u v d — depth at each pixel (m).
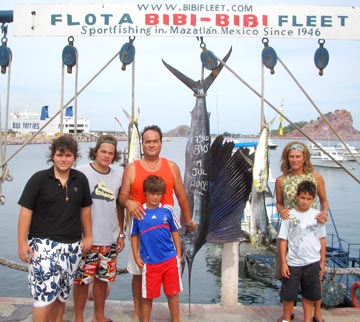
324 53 3.69
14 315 3.40
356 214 20.58
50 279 2.62
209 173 3.49
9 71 3.70
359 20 3.64
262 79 3.60
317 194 3.29
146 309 3.12
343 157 43.88
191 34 3.56
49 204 2.63
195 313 3.54
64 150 2.63
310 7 3.61
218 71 3.47
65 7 3.59
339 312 3.60
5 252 12.12
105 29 3.57
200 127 3.43
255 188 3.35
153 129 3.08
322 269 3.11
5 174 3.71
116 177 3.17
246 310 3.61
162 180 2.97
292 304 3.17
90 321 3.33
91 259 3.06
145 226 3.04
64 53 3.62
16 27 3.61
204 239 3.48
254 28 3.58
